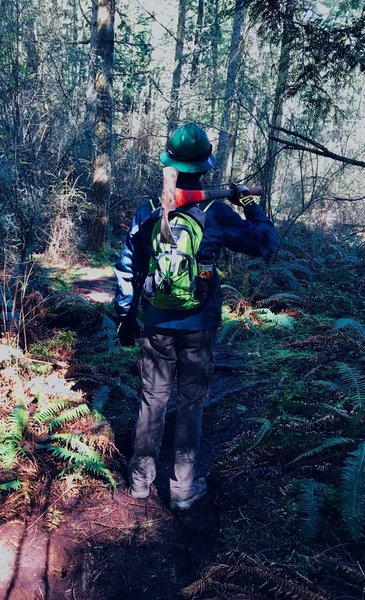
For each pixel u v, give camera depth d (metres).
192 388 2.98
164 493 3.29
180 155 2.79
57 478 3.23
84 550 2.79
